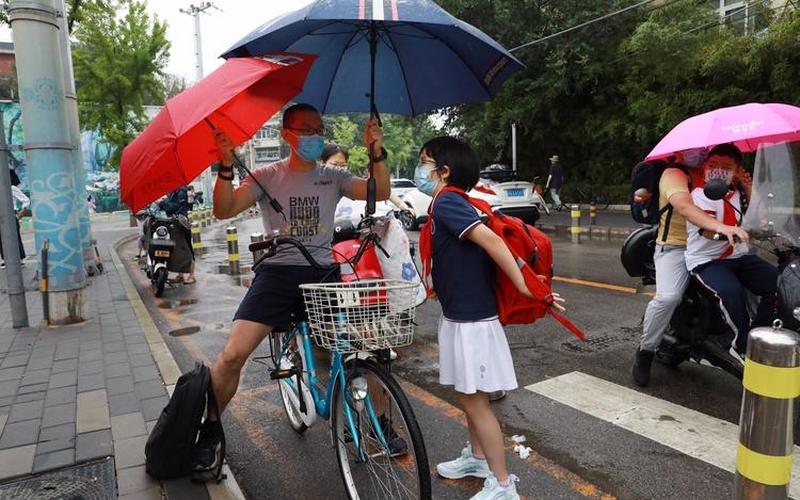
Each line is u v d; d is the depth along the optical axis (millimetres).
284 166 3033
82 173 9461
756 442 2004
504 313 2592
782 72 12688
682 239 3855
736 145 4023
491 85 3143
